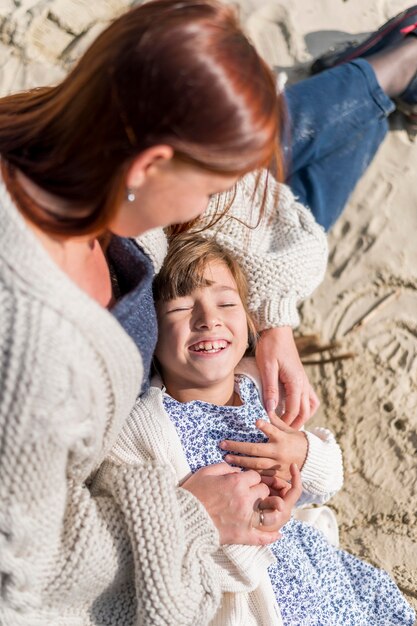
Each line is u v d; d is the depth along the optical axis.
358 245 2.94
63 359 1.26
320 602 2.01
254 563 1.81
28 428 1.27
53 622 1.49
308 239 2.16
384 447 2.63
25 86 3.07
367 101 2.71
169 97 1.15
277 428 1.94
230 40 1.18
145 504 1.55
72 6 3.19
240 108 1.18
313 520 2.18
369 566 2.13
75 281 1.42
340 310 2.85
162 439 1.88
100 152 1.21
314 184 2.64
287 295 2.11
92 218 1.29
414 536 2.49
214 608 1.62
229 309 1.97
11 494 1.32
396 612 2.09
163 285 1.94
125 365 1.38
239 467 1.96
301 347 2.78
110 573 1.53
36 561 1.39
